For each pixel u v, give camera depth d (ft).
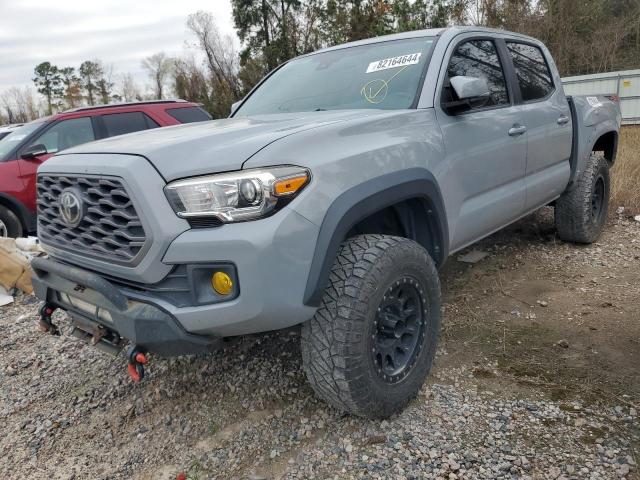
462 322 12.07
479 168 11.12
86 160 8.00
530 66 14.25
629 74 57.93
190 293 7.20
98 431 9.33
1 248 17.03
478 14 74.08
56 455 8.79
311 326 7.89
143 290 7.64
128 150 7.68
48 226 9.09
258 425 8.98
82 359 12.00
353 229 9.52
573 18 76.43
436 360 10.50
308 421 8.92
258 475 7.80
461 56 11.44
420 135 9.56
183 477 7.94
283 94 12.37
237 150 7.31
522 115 12.75
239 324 7.16
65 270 8.32
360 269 7.88
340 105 10.96
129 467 8.34
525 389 9.35
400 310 8.60
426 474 7.50
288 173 7.19
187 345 7.40
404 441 8.23
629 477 7.20
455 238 10.70
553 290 13.58
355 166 8.02
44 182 9.07
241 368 10.75
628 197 20.98
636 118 58.34
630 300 12.62
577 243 16.98
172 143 7.60
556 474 7.32
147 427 9.27
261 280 6.93
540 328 11.57
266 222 6.98
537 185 13.70
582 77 61.26
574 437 8.04
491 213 11.83
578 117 15.57
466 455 7.80
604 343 10.73
